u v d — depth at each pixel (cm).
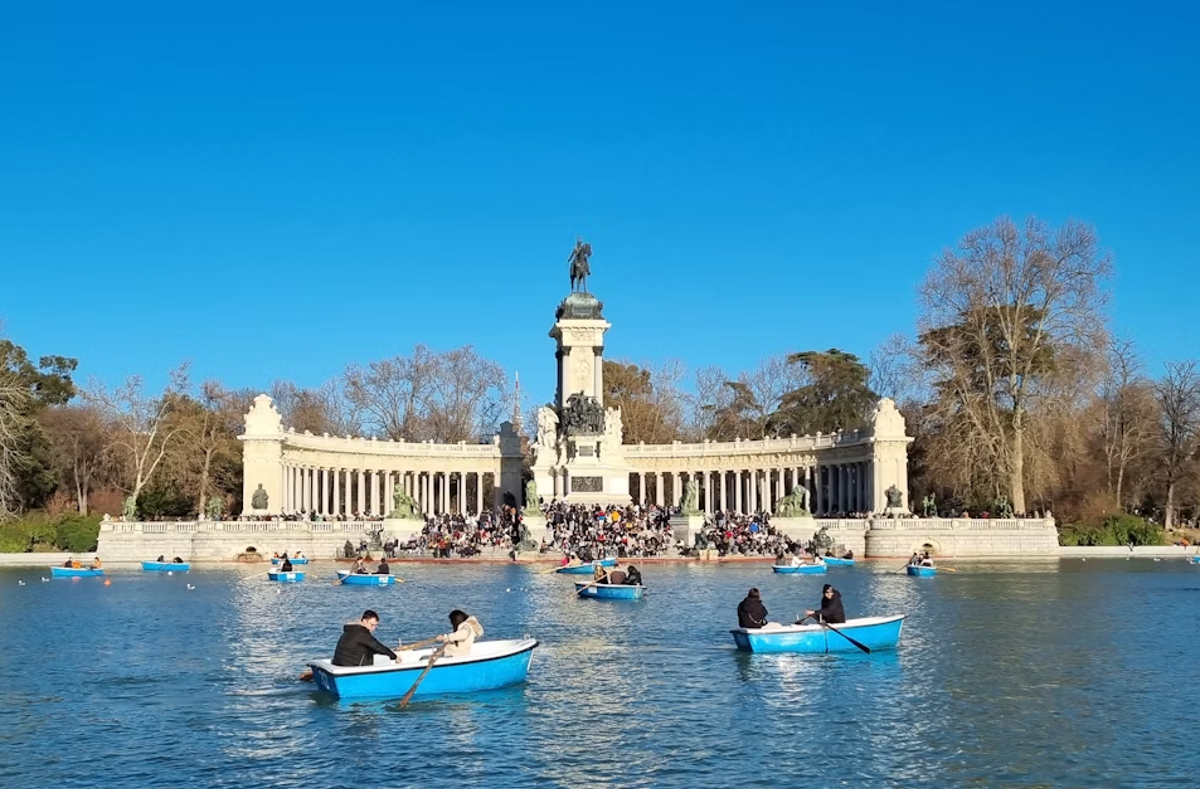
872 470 12288
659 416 16438
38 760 2859
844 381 16150
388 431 16500
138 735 3089
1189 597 6494
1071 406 11044
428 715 3297
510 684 3672
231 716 3294
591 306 13762
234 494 13525
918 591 6881
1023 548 10825
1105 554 11075
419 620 5412
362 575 7550
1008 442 11250
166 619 5506
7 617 5609
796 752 2906
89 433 13338
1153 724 3183
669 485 16138
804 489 11225
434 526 11119
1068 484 12381
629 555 10100
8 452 11088
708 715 3294
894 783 2661
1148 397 13688
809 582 7569
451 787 2636
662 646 4525
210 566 9719
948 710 3353
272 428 11931
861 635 4356
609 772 2745
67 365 14538
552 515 11400
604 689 3653
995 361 11456
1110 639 4712
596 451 12825
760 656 4262
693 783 2661
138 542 10356
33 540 10888
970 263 11362
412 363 16612
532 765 2800
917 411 13625
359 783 2666
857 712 3328
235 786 2648
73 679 3862
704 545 10006
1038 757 2861
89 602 6381
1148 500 14312
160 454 11950
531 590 7012
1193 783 2655
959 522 10781
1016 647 4494
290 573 7944
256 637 4847
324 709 3372
